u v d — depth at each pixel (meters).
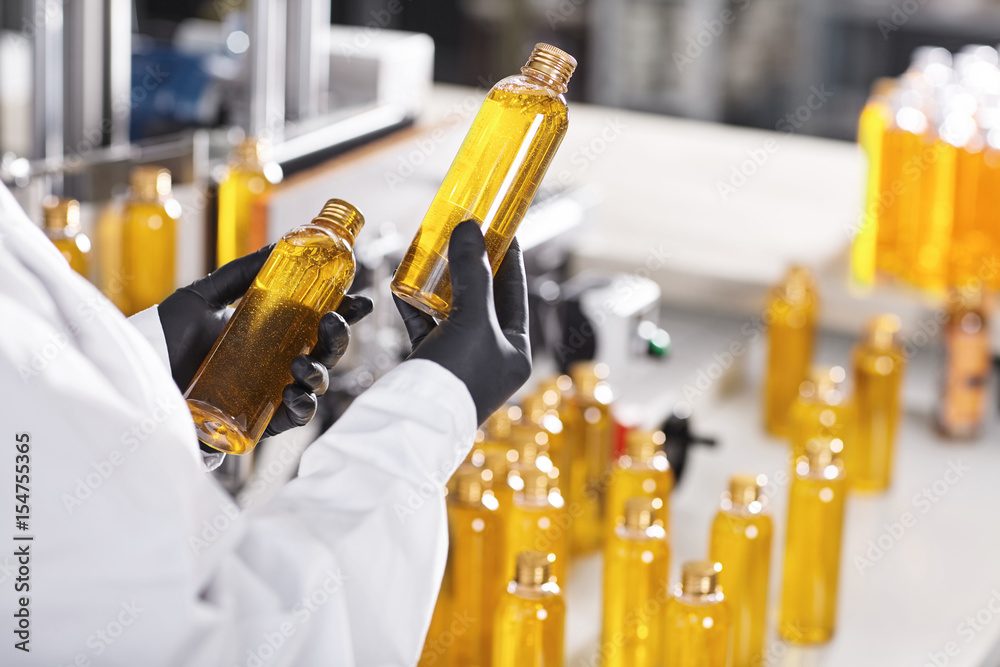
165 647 0.59
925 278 2.02
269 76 1.70
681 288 2.12
